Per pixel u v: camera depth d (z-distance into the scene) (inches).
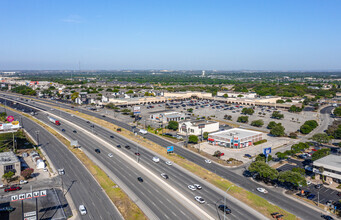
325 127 7052.2
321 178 3708.2
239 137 5162.4
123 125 6870.1
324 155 4111.7
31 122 7062.0
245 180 3614.7
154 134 6018.7
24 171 3476.9
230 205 2893.7
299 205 2960.1
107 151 4726.9
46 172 3759.8
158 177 3602.4
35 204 2878.9
